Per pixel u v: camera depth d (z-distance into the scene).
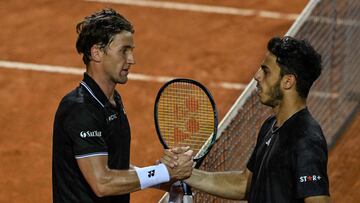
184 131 20.14
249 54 40.50
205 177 19.20
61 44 40.94
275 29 42.66
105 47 17.44
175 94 20.38
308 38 29.47
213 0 45.38
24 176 30.12
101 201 17.98
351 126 31.44
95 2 44.88
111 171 17.52
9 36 41.53
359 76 31.91
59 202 18.00
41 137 32.88
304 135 16.89
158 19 43.44
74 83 37.56
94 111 17.44
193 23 43.12
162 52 40.47
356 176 28.91
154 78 38.06
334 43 31.30
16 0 44.53
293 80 17.16
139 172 17.78
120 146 18.08
